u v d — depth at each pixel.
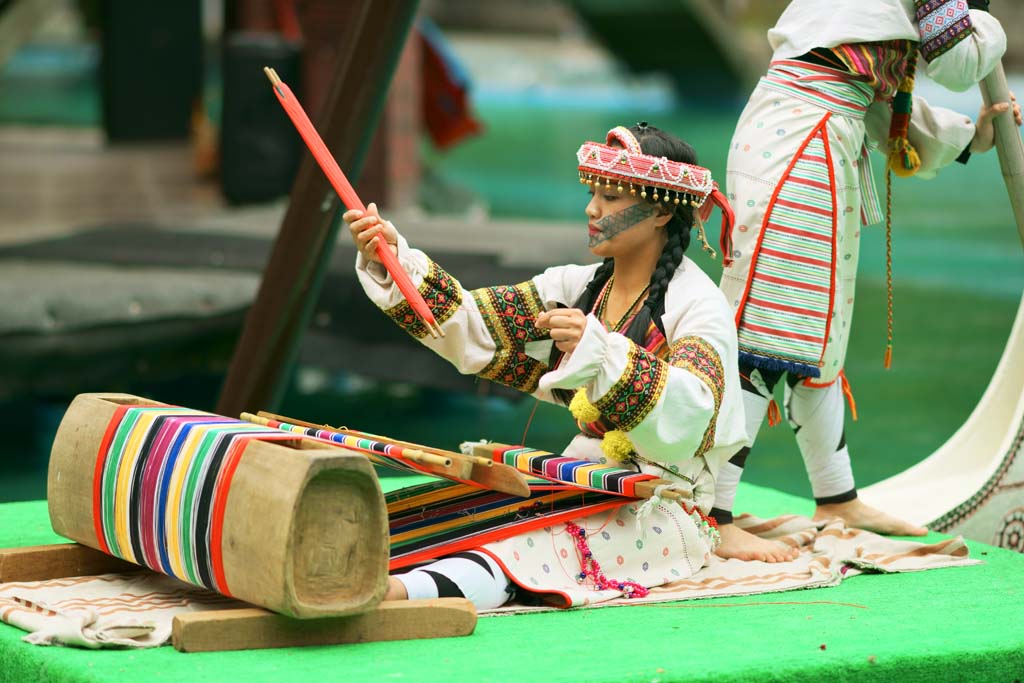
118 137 75.06
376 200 47.72
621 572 12.08
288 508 9.42
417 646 10.22
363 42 17.17
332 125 17.48
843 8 13.73
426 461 10.68
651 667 9.84
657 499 11.24
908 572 13.45
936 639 10.95
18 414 31.34
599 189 12.16
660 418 11.09
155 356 26.19
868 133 14.95
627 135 12.13
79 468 11.46
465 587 11.04
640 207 12.05
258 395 18.70
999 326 41.12
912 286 48.00
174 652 9.82
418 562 11.23
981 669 10.87
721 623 11.22
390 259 11.98
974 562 13.86
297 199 17.67
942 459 17.17
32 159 67.19
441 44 52.53
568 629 10.88
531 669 9.68
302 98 48.28
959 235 61.00
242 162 48.34
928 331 40.28
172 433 10.72
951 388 33.25
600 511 11.97
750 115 14.06
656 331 12.02
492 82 158.75
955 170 90.81
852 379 34.22
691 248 50.62
